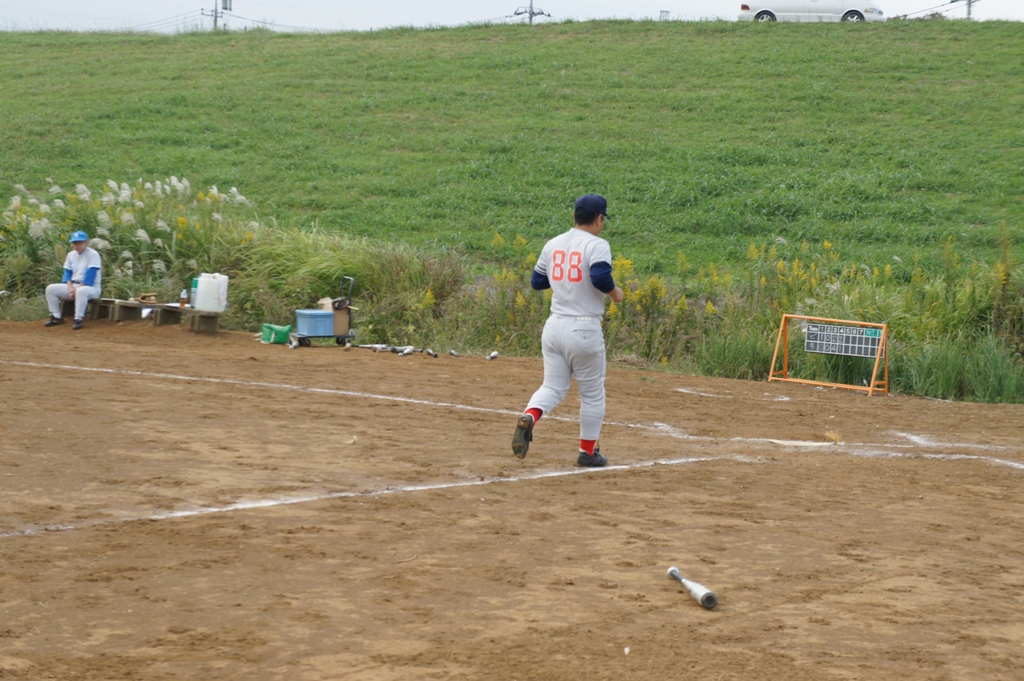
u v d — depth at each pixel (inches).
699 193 1393.9
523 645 207.2
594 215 372.8
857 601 241.4
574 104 1787.6
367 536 277.7
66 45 2331.4
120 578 238.4
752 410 562.9
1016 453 458.0
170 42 2347.4
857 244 1205.7
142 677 187.5
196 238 933.2
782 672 198.1
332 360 683.4
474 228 1279.5
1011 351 713.0
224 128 1688.0
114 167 1496.1
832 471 391.9
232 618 216.7
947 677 199.5
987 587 256.2
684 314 802.2
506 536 283.1
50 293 798.5
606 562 263.6
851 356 706.8
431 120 1736.0
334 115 1758.1
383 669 193.6
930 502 347.6
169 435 396.8
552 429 460.4
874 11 2271.2
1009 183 1380.4
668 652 206.2
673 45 2106.3
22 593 226.1
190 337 775.7
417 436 422.6
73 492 308.8
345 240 953.5
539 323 808.9
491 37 2285.9
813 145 1567.4
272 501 309.6
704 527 301.4
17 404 442.6
